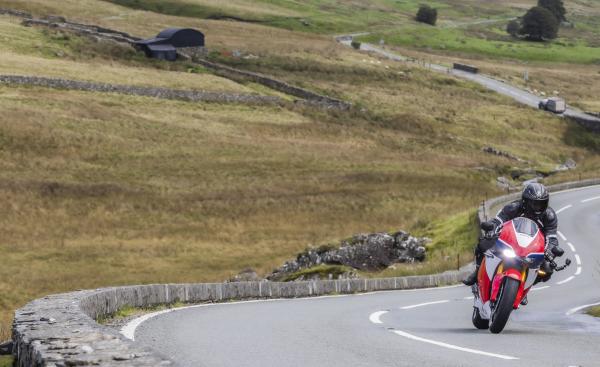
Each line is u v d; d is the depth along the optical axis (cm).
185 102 15875
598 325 1959
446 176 12444
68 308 1299
